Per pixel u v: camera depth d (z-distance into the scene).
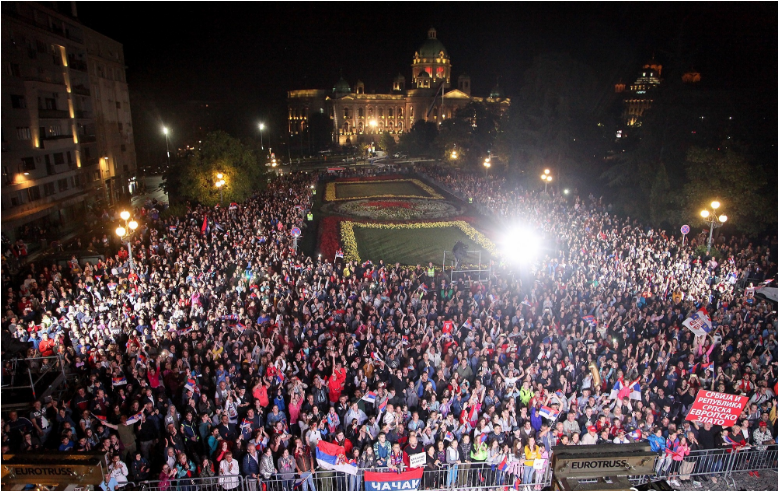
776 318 23.50
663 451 14.02
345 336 19.20
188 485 12.20
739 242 38.72
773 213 37.47
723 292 27.02
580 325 21.83
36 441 13.82
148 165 101.06
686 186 40.69
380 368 17.69
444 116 178.12
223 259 31.55
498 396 16.36
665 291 27.44
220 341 18.89
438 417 14.69
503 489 13.82
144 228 42.19
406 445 13.42
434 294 26.31
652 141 50.47
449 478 13.51
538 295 26.22
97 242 38.50
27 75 44.16
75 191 52.72
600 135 66.75
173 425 13.76
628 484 6.65
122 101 68.31
